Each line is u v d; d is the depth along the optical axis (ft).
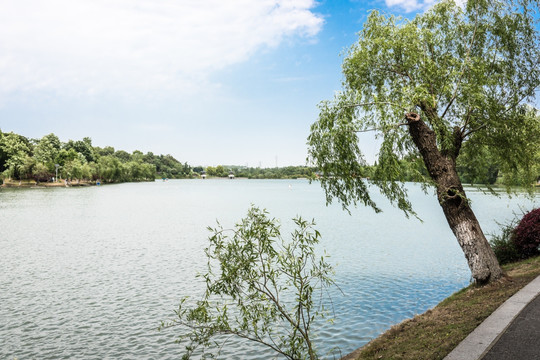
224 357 34.47
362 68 42.75
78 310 47.83
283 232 115.55
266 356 34.37
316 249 87.15
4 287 58.39
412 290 53.57
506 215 151.94
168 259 79.15
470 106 39.06
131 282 61.00
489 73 42.65
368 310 45.37
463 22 43.98
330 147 39.68
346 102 39.60
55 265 73.77
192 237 111.55
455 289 53.83
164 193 407.85
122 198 314.35
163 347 37.04
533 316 24.61
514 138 42.16
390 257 77.36
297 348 22.33
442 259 75.15
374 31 44.68
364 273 63.72
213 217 173.47
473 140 44.57
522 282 35.50
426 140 39.55
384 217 168.96
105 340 38.70
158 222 152.97
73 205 238.68
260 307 21.36
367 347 30.01
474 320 26.73
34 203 251.39
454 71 38.83
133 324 43.09
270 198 330.54
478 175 49.34
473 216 39.47
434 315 33.17
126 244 98.89
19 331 41.27
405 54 41.98
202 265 73.20
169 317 45.24
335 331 39.19
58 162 540.52
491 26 42.86
